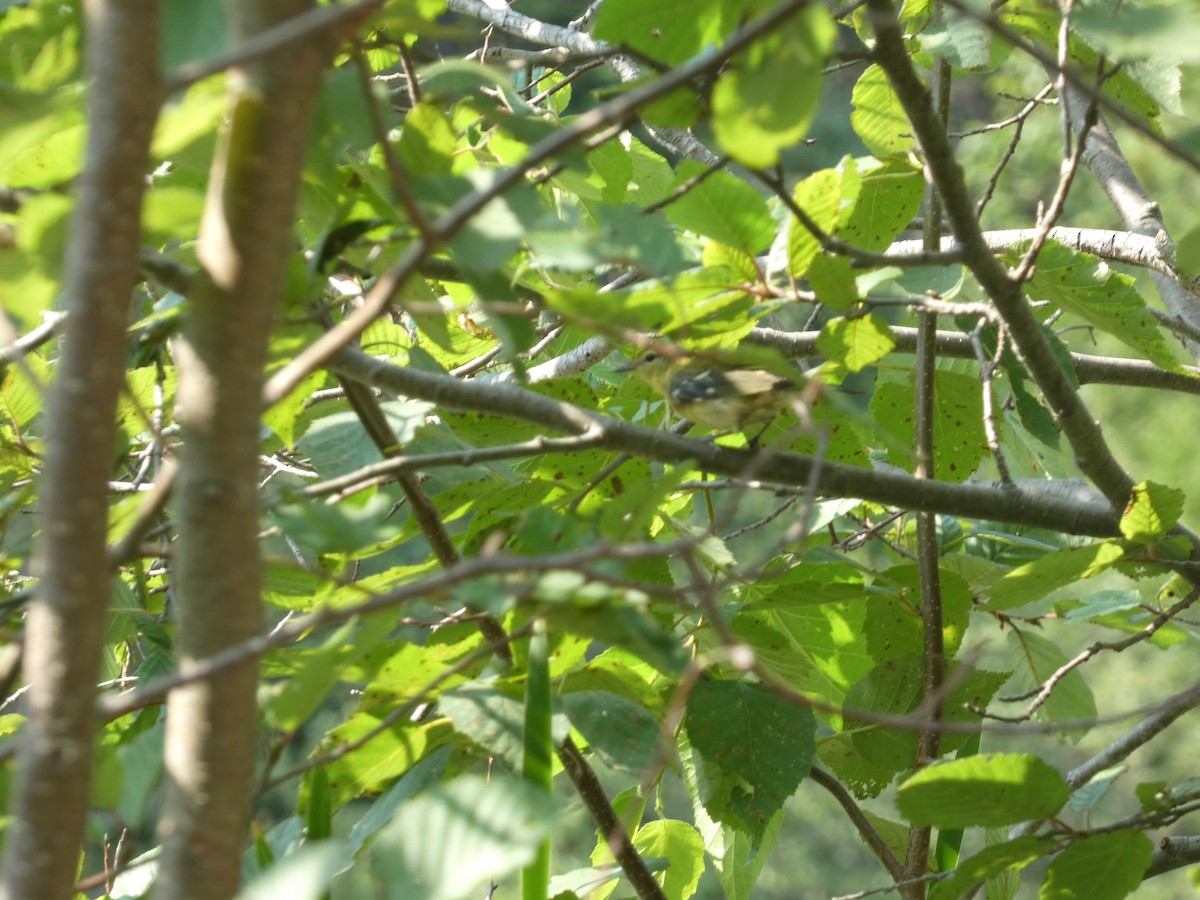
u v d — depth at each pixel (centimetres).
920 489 293
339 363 282
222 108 258
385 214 275
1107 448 291
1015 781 276
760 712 291
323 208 277
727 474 292
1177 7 266
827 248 278
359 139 272
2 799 270
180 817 250
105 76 229
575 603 266
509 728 276
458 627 289
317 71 256
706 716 291
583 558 258
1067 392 288
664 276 271
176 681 238
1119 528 293
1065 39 280
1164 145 265
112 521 279
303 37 241
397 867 259
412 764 283
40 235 266
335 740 281
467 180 267
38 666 232
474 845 259
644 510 267
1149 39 262
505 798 260
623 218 274
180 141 261
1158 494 288
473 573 258
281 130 253
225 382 253
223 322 253
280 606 293
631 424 289
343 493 278
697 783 298
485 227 265
